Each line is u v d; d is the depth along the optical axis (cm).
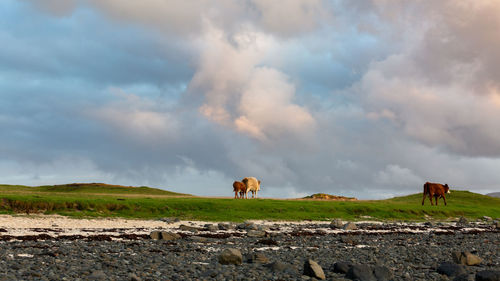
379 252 2530
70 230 3428
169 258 2072
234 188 7181
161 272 1686
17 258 1938
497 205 9394
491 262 2145
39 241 2667
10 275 1512
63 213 4594
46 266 1747
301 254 2373
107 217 4638
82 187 9825
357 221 5394
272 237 3297
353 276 1638
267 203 5931
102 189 9706
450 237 3609
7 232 3103
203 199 6119
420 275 1734
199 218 4906
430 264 2072
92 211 4800
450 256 2397
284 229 4031
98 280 1494
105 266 1770
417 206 6744
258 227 3988
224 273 1650
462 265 1819
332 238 3328
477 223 5603
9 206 4541
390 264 2050
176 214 5047
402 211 6309
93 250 2283
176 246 2588
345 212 5969
